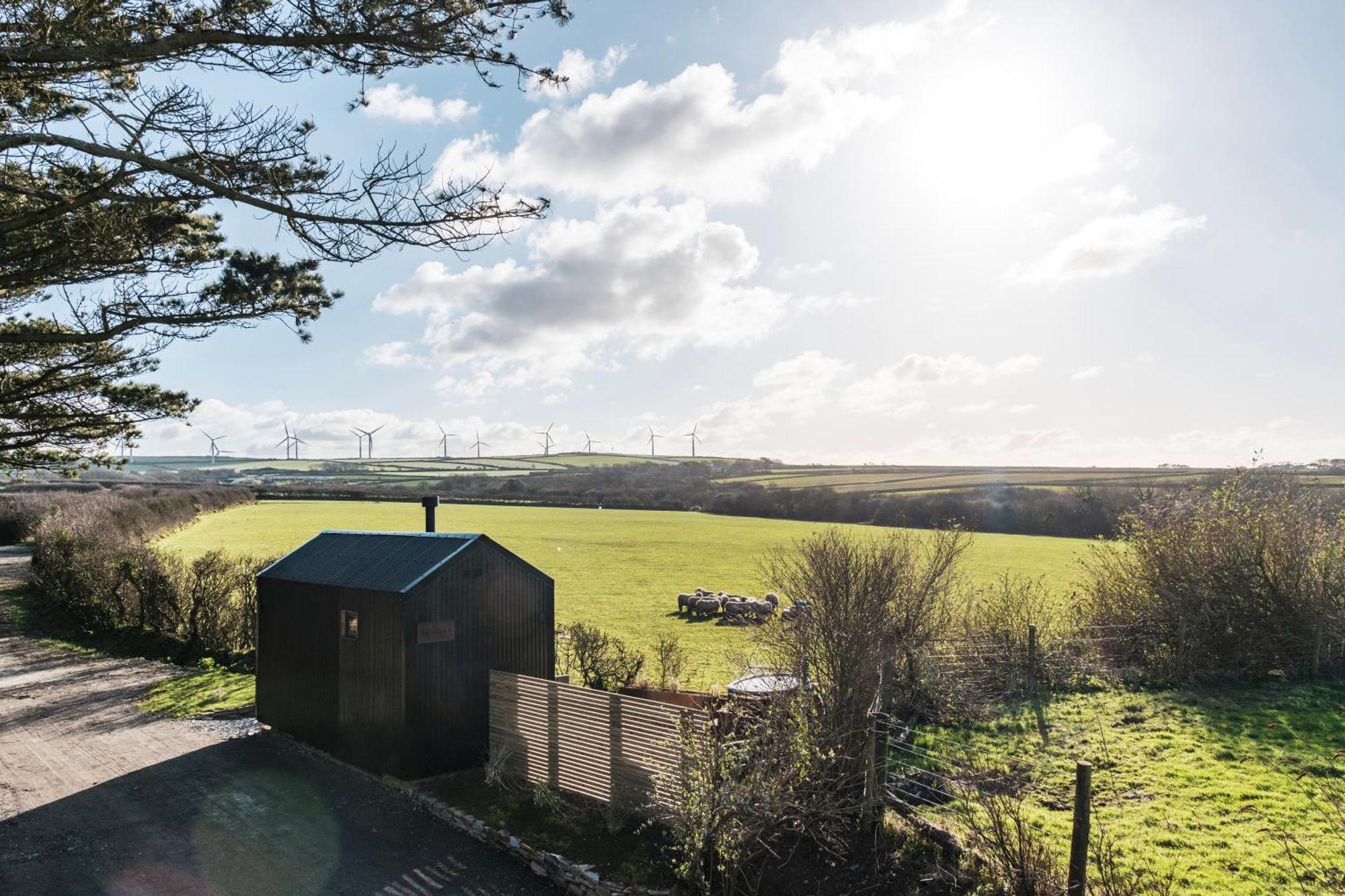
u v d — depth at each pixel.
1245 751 11.94
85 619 22.94
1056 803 10.27
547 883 8.19
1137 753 12.12
